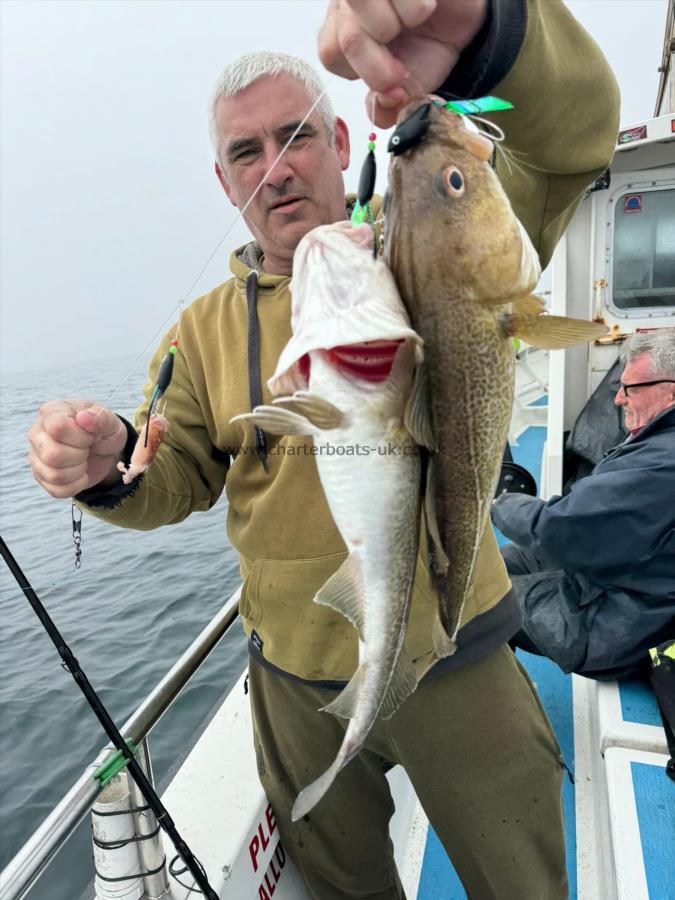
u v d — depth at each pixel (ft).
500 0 2.84
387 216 3.09
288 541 4.84
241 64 4.72
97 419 3.91
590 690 8.88
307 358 2.98
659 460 6.66
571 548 7.09
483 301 3.03
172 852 5.49
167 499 5.27
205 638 6.07
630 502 6.63
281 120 4.68
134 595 23.04
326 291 2.78
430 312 2.99
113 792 4.84
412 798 8.08
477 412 3.15
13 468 54.13
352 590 3.06
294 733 5.53
